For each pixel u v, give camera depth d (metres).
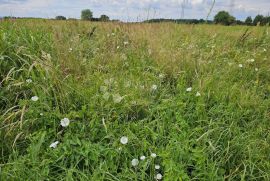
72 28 5.58
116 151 2.28
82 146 2.30
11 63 3.22
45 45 3.82
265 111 3.01
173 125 2.65
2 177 1.94
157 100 3.09
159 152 2.31
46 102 2.65
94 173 2.04
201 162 2.22
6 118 2.42
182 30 6.34
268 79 4.03
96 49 4.36
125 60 4.07
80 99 2.85
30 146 2.23
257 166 2.34
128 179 2.12
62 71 3.20
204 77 3.51
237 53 4.80
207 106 3.08
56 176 2.12
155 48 4.44
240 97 3.24
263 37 5.96
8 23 4.78
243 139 2.58
